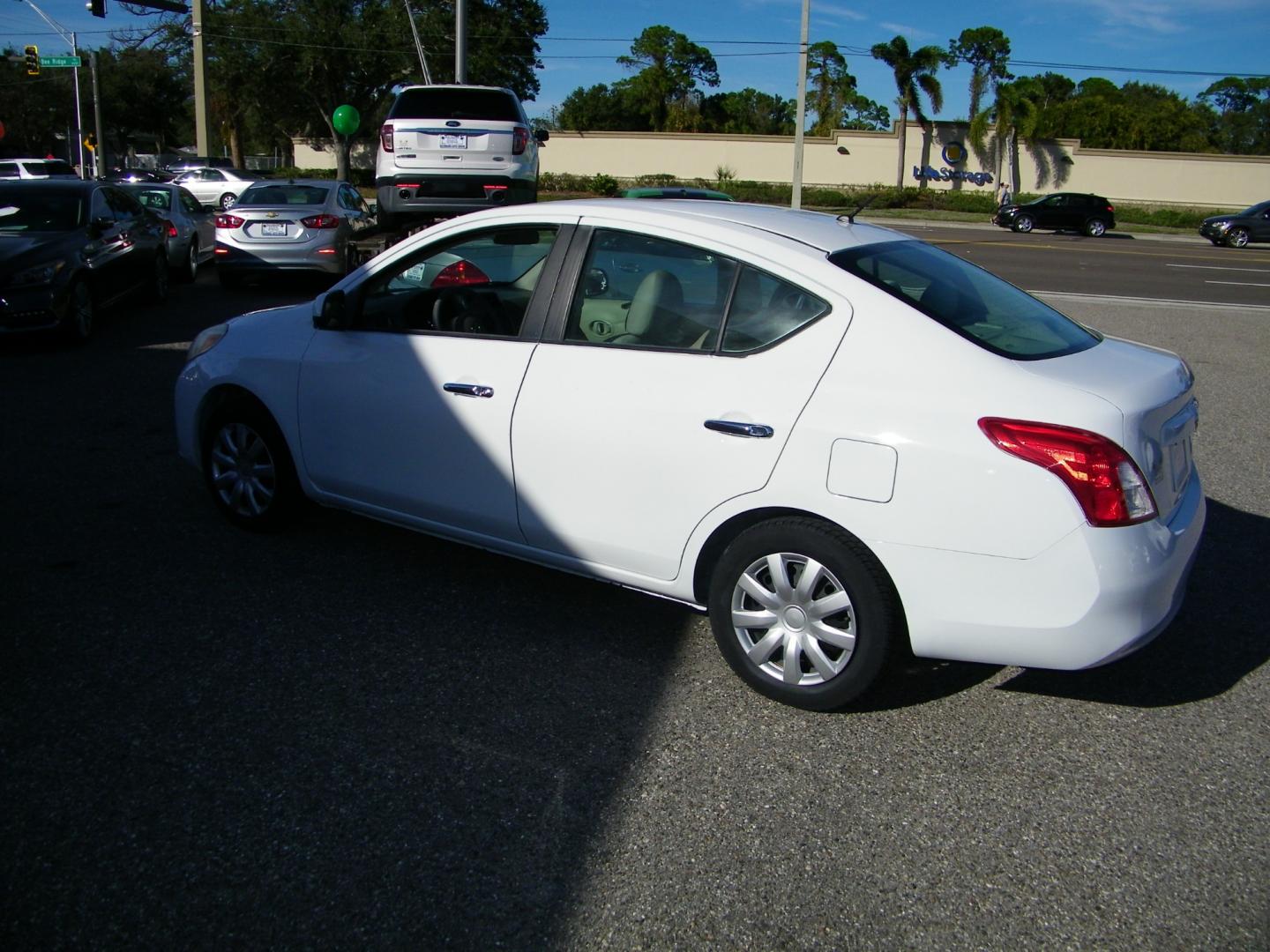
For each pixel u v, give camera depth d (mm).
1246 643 4383
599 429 3900
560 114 79125
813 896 2826
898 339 3457
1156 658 4242
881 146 51469
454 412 4285
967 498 3262
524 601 4625
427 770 3350
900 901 2814
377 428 4559
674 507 3785
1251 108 95625
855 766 3441
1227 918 2770
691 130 72188
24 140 71500
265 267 13789
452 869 2898
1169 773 3438
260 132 60812
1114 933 2711
